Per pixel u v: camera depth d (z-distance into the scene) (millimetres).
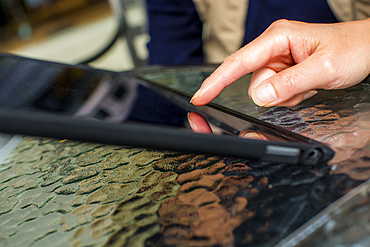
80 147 281
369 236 195
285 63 314
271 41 298
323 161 236
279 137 247
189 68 409
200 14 603
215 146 230
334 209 214
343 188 222
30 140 297
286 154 234
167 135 226
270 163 242
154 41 674
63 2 2971
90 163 263
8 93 243
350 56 289
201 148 230
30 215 236
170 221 222
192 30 642
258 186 230
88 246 218
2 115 219
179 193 234
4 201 247
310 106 291
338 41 292
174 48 653
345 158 236
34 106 229
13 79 270
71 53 2291
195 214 223
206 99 293
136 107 257
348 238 198
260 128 259
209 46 639
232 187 232
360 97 289
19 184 257
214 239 213
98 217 229
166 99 303
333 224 209
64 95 253
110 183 246
